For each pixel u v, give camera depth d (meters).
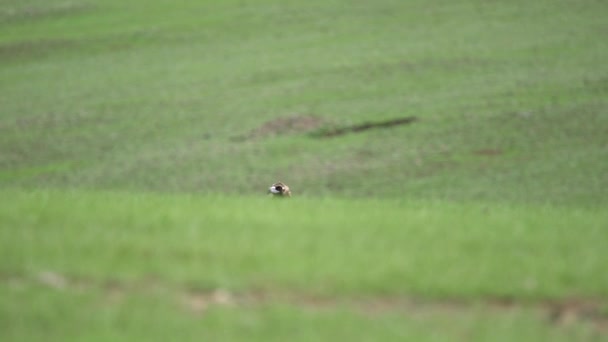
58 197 77.56
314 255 55.03
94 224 61.84
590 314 49.72
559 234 62.25
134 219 63.38
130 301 48.81
